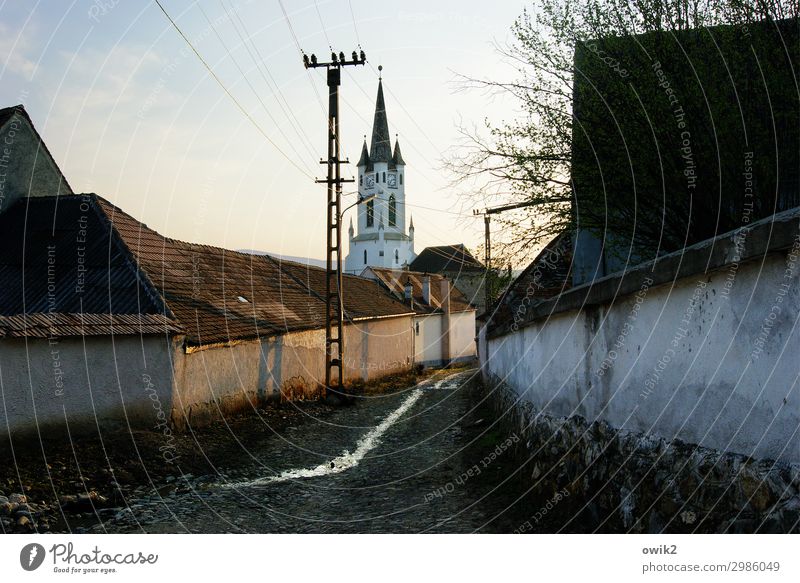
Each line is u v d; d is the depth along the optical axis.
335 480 9.71
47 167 17.75
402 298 38.09
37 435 9.10
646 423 5.21
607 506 5.55
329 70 19.27
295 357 18.78
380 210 97.19
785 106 7.87
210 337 13.36
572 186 9.39
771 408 3.63
